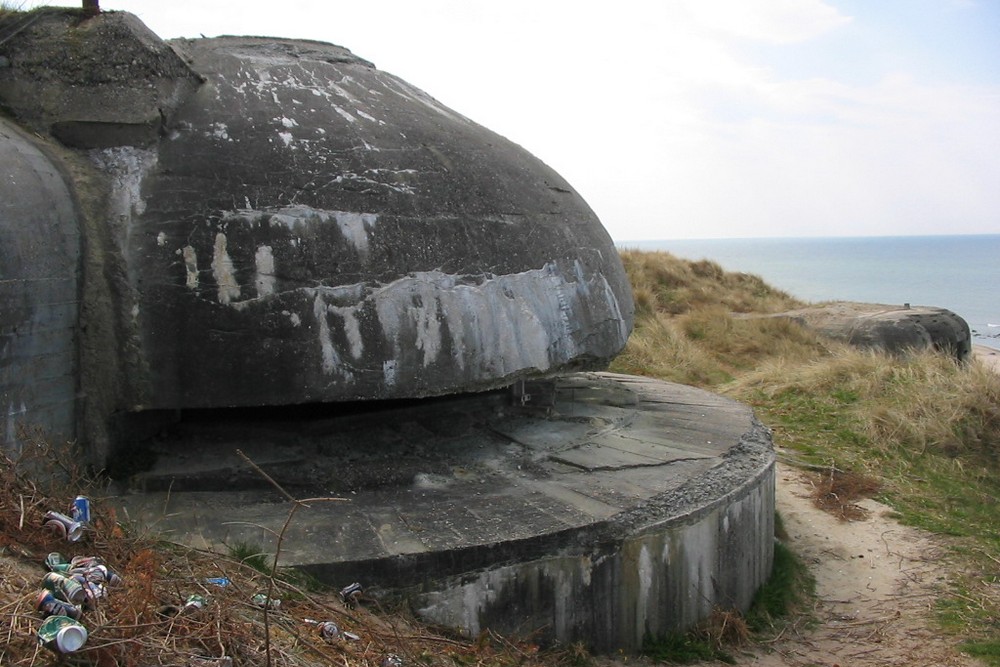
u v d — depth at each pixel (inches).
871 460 279.9
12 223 126.6
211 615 91.4
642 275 628.4
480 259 161.0
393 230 153.4
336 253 147.7
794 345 465.4
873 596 192.4
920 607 186.5
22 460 115.9
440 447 172.1
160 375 140.6
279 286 143.4
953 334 480.4
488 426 188.5
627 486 156.9
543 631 136.1
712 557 159.2
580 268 180.9
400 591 125.3
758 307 601.0
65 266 135.6
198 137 150.3
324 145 156.8
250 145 151.3
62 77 149.8
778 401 343.0
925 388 321.1
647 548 145.5
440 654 117.6
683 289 619.5
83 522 104.3
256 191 146.9
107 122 146.0
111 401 141.6
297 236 146.1
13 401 126.1
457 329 154.8
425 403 180.2
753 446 192.1
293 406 168.7
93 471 141.5
